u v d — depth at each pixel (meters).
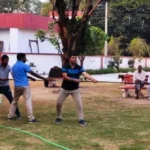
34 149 8.02
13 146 8.27
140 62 54.22
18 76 10.67
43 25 40.75
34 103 14.70
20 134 9.40
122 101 15.60
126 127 10.27
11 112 11.11
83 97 16.75
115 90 20.27
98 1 17.17
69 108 13.33
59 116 10.78
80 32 17.23
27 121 11.00
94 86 22.64
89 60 42.50
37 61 33.81
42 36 25.84
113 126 10.37
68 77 10.21
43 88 20.84
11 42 39.38
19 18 39.12
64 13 17.11
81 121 10.46
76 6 17.27
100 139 8.91
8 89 11.38
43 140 8.78
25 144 8.44
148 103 15.12
